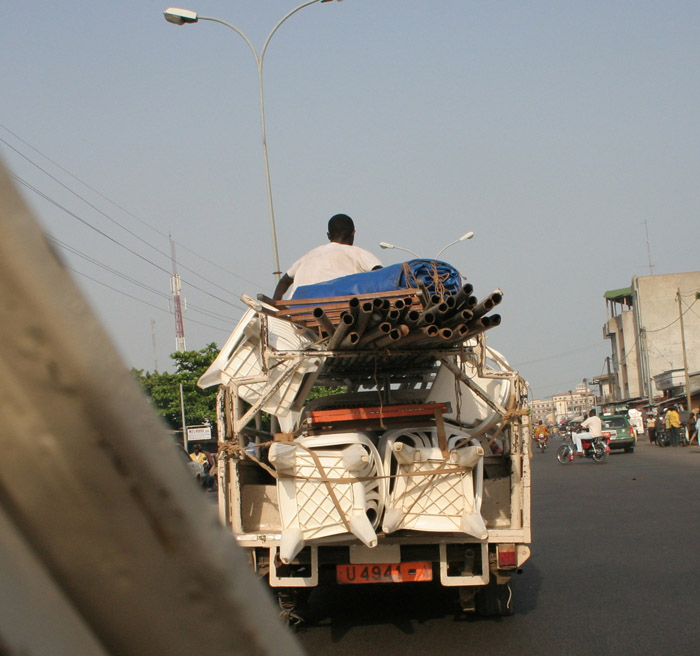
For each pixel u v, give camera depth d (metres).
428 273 6.12
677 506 14.09
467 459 5.94
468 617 6.98
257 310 6.01
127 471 0.64
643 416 61.12
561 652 5.71
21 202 0.56
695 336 72.62
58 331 0.57
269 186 17.95
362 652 6.04
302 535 5.93
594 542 10.66
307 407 7.20
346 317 5.22
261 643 0.78
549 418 143.88
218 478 6.50
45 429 0.61
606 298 92.69
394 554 6.29
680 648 5.63
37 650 0.62
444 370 7.23
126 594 0.71
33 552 0.67
